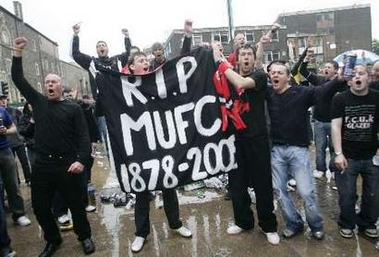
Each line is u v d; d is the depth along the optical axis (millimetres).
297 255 3793
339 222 4234
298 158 3975
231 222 4785
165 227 4762
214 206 5465
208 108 4172
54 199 5094
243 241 4188
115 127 4102
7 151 5141
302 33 44500
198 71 4188
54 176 4016
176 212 4391
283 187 4156
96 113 4320
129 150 4109
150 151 4129
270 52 40875
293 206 4184
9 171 5141
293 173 4062
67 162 4023
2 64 34656
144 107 4137
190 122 4172
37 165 4012
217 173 4176
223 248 4055
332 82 3811
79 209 4148
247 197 4336
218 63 4105
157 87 4152
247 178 4277
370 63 6656
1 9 35219
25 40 3869
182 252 4031
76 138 4098
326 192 5871
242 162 4195
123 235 4633
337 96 4023
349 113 3961
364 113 3914
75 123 4059
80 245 4430
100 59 6180
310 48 6262
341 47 47719
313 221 4059
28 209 5949
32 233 4938
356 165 4047
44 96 4090
